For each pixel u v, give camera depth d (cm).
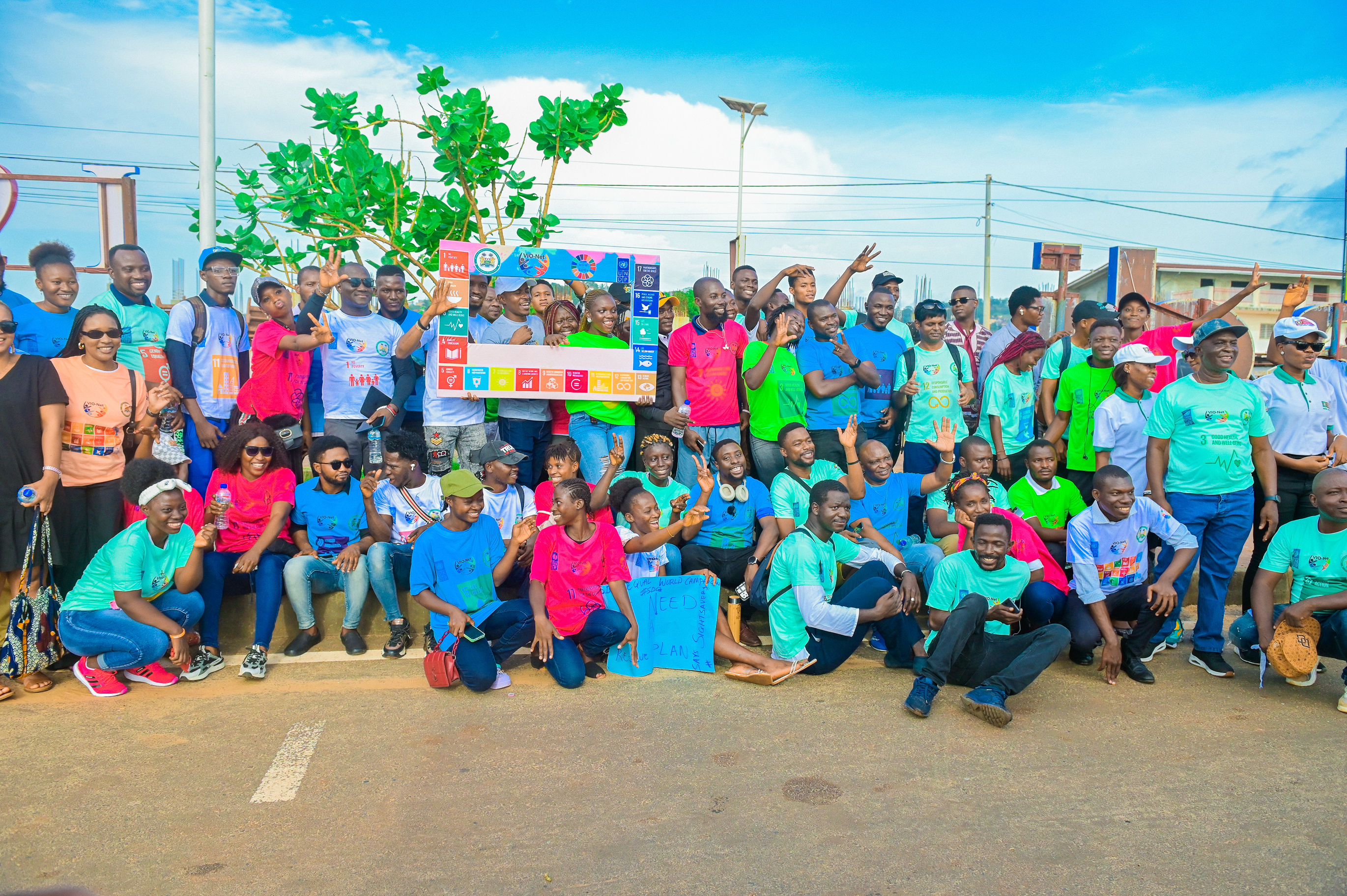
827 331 604
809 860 293
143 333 528
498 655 478
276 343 542
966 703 421
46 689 438
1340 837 313
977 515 471
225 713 416
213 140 681
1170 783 355
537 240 709
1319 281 3438
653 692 455
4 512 427
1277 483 548
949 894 275
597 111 695
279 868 286
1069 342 622
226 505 476
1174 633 545
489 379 562
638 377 584
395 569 510
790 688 463
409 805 329
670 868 288
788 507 526
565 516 455
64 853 293
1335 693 466
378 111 681
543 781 350
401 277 586
